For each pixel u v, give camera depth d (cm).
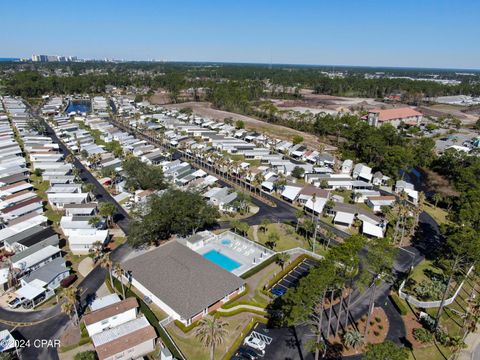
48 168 16250
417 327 7450
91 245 9938
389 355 4844
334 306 8000
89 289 8412
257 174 15500
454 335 7238
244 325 7319
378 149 18025
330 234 10806
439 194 14212
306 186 14950
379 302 8219
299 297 5709
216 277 8244
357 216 12662
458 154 16975
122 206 13112
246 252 10275
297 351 6656
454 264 7975
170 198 10606
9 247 10050
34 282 8181
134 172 14138
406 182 16175
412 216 12231
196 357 6462
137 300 7856
